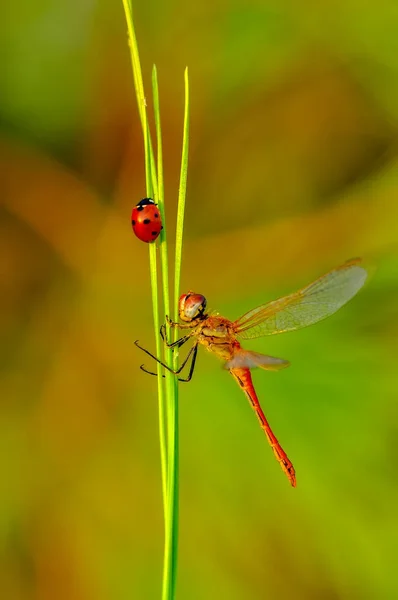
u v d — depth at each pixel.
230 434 0.52
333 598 0.51
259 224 0.53
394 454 0.51
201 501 0.52
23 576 0.52
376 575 0.51
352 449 0.51
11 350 0.53
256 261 0.53
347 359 0.52
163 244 0.46
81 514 0.52
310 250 0.53
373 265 0.50
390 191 0.53
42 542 0.52
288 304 0.50
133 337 0.53
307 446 0.51
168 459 0.46
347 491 0.51
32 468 0.52
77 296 0.53
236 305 0.53
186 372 0.52
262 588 0.51
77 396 0.52
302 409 0.51
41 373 0.53
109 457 0.52
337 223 0.53
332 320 0.52
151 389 0.53
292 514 0.51
